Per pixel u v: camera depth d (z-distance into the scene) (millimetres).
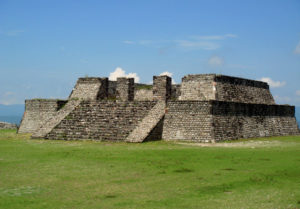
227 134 35375
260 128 41531
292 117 49531
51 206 12805
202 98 39250
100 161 21891
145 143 31422
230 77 41531
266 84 48812
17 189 15148
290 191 14812
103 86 45469
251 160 22281
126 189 15211
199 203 13156
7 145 30000
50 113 43906
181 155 24281
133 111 36531
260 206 12758
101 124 35625
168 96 37969
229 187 15516
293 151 26469
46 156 23766
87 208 12562
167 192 14727
